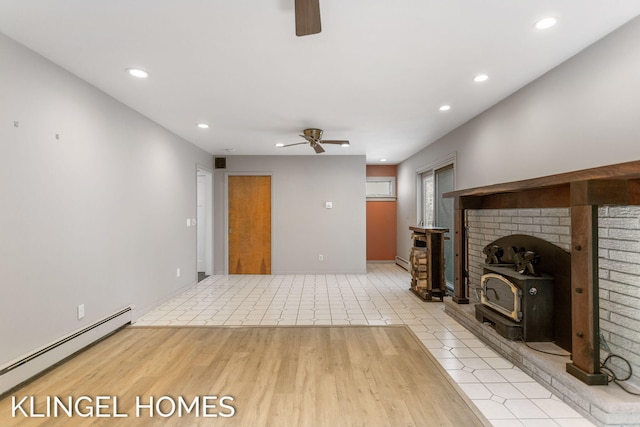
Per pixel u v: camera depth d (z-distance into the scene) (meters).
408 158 6.52
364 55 2.30
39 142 2.29
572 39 2.09
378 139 4.89
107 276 3.04
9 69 2.06
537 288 2.42
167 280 4.26
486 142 3.50
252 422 1.80
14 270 2.10
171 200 4.37
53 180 2.41
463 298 3.57
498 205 3.20
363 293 4.70
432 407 1.93
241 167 6.06
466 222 3.89
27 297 2.20
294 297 4.48
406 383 2.20
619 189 1.77
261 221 6.13
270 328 3.27
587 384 1.80
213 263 6.06
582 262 1.83
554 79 2.50
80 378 2.27
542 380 2.15
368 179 7.46
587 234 1.80
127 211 3.36
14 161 2.10
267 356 2.63
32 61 2.22
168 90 2.94
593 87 2.14
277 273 6.09
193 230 5.10
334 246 6.13
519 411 1.88
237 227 6.13
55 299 2.43
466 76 2.66
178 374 2.34
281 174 6.09
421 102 3.28
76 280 2.65
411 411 1.89
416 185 5.98
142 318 3.57
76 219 2.64
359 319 3.53
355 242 6.14
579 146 2.26
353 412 1.88
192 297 4.48
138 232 3.57
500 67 2.50
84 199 2.73
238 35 2.04
